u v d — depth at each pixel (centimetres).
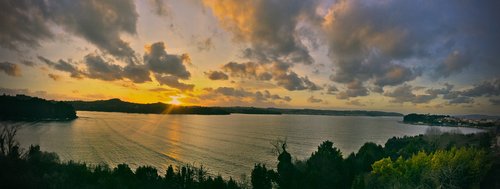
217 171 12825
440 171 6906
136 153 17188
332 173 7931
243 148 19525
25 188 6556
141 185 7719
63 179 7175
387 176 7556
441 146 10744
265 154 17238
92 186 7206
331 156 8694
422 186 6862
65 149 17400
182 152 17850
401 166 7825
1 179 6500
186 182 8119
